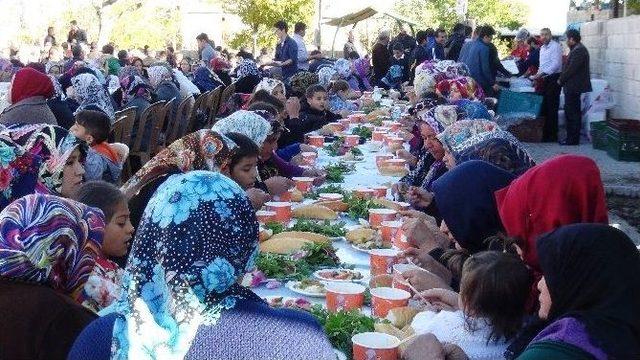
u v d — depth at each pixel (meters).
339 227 4.17
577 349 2.04
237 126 4.90
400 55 16.61
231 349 1.78
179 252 1.77
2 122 6.30
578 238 2.17
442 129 5.20
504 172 3.49
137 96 10.34
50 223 2.43
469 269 2.59
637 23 13.06
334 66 13.96
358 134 7.95
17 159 3.72
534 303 2.74
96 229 2.61
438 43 16.03
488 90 13.47
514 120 13.87
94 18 34.94
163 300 1.80
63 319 2.32
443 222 3.77
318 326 1.86
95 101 9.08
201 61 18.45
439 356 2.42
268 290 3.28
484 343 2.58
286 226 4.22
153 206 1.84
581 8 20.02
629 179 10.40
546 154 12.62
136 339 1.81
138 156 9.11
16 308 2.31
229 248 1.80
